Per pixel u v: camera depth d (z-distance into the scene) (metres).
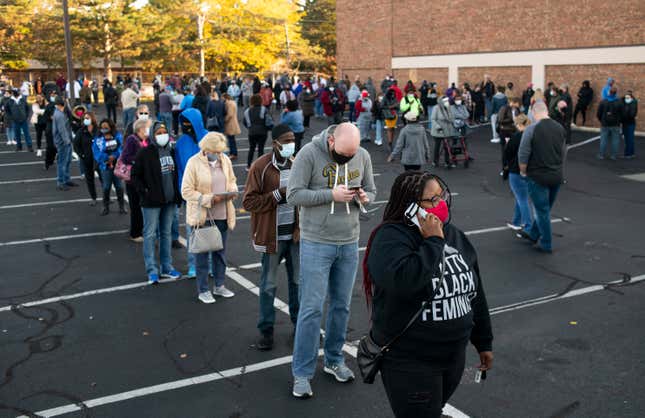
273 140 5.48
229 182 6.85
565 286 7.34
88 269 8.22
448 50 30.69
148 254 7.57
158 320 6.47
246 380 5.17
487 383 5.05
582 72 24.36
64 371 5.35
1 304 6.99
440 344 3.14
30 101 42.62
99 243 9.49
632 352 5.59
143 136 8.90
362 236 9.74
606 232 9.77
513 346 5.74
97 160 11.12
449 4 30.34
